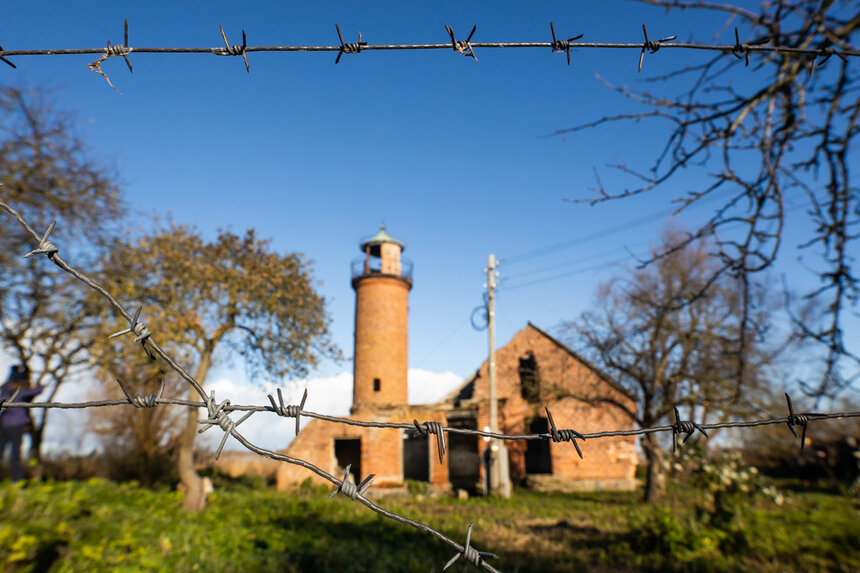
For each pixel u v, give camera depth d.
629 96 3.46
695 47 2.03
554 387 23.34
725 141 3.34
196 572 6.79
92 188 12.55
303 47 1.76
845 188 3.11
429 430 1.80
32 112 11.60
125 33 1.69
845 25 2.60
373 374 31.55
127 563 6.23
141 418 16.48
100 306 12.77
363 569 7.96
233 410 1.60
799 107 3.03
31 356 12.34
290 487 24.70
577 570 8.85
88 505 7.88
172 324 12.64
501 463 23.34
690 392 16.75
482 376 30.62
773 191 3.29
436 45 1.82
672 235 16.80
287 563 7.83
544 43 1.90
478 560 1.49
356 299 33.59
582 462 27.84
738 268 3.63
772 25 2.72
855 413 1.90
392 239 34.59
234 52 1.74
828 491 18.61
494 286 24.12
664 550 9.37
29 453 12.73
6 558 5.21
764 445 15.42
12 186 11.33
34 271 12.20
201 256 14.03
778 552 8.56
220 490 16.64
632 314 19.23
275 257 14.77
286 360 14.55
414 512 16.53
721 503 10.45
